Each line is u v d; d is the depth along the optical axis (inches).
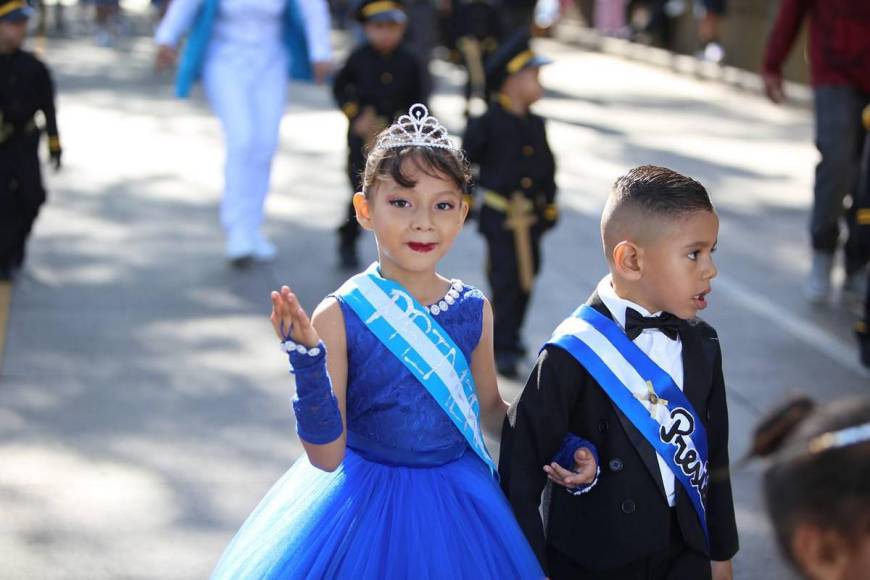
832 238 363.3
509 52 295.0
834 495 74.4
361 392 142.5
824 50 346.9
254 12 367.6
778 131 681.0
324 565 139.2
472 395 146.9
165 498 227.9
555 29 1216.2
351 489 142.2
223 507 225.3
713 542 150.7
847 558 74.9
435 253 142.3
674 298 143.0
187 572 202.7
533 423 144.1
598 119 701.3
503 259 295.0
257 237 385.4
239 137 370.6
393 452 142.9
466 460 146.9
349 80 379.2
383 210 141.8
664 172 145.7
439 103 730.2
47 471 236.8
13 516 218.4
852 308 366.6
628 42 1072.2
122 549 208.8
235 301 347.3
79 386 280.2
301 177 513.7
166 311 335.6
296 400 130.3
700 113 740.0
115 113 647.1
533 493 143.3
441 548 139.2
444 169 140.6
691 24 1008.9
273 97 375.2
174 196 471.2
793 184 538.3
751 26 912.3
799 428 79.0
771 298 375.6
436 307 145.6
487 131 295.1
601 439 144.9
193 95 717.3
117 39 1016.2
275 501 146.9
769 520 78.4
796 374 309.9
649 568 145.6
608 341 145.4
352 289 143.1
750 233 452.4
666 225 140.6
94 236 408.8
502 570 141.9
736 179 544.4
